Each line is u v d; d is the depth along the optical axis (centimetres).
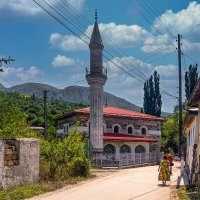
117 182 2109
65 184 1969
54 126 6119
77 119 4519
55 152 2175
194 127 2167
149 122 5025
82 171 2370
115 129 4784
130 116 4844
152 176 2508
